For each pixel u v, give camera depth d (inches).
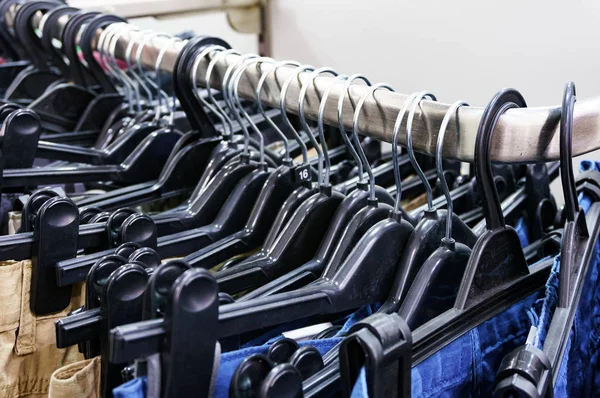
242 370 21.0
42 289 28.0
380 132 26.6
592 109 22.5
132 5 53.0
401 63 53.6
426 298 25.5
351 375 20.9
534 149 22.5
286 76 30.2
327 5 57.7
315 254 28.7
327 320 30.4
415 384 23.1
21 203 32.9
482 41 47.9
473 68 48.9
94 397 25.4
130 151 39.9
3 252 27.3
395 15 52.9
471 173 41.3
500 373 21.6
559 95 44.6
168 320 19.1
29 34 48.8
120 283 23.6
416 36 51.9
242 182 32.7
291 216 29.8
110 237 29.0
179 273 20.8
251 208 32.8
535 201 37.7
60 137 44.0
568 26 43.0
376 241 26.2
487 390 26.7
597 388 31.5
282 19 62.0
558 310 24.5
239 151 35.0
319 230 29.6
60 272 26.8
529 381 21.0
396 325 20.6
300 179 31.7
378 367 19.8
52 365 29.5
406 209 41.1
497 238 25.1
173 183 36.0
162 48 38.0
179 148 36.4
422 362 23.2
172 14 55.5
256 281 28.4
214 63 33.5
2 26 51.9
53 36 47.0
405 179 42.3
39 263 27.6
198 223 32.9
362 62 56.4
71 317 24.0
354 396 19.8
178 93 35.3
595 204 29.2
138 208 43.4
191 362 19.5
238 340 25.6
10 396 28.9
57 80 49.8
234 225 32.4
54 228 27.6
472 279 24.6
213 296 19.6
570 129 21.8
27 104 48.8
